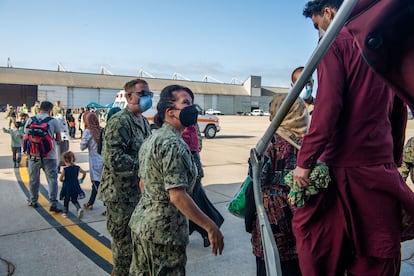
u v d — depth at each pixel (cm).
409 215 178
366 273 180
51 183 538
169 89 217
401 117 192
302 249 188
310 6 178
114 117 294
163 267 208
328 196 180
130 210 292
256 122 3594
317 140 169
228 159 1062
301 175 175
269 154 230
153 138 213
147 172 213
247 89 8188
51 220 500
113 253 299
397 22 92
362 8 102
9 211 539
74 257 382
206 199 399
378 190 172
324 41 122
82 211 507
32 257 380
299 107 229
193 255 389
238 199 240
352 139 173
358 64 168
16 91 6712
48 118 544
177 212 211
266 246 159
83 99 6819
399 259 188
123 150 287
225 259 379
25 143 543
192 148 406
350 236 178
